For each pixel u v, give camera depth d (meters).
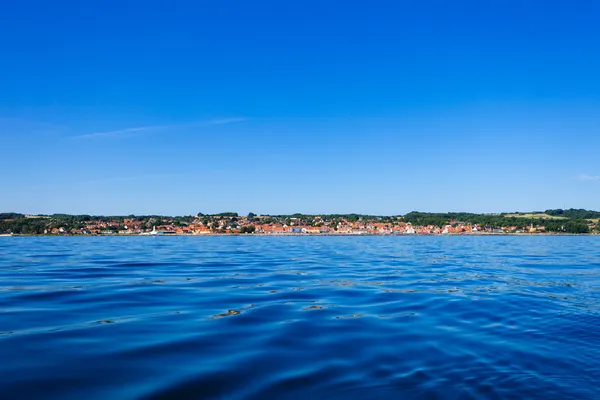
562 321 13.12
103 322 12.39
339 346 10.21
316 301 16.31
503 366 8.95
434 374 8.45
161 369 8.46
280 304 15.52
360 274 26.33
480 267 32.00
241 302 15.87
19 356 9.15
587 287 20.81
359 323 12.61
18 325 11.94
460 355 9.65
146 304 15.34
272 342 10.45
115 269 28.25
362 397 7.34
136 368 8.51
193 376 8.11
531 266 33.03
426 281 22.95
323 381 7.99
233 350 9.77
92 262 34.16
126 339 10.57
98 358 9.08
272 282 21.95
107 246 67.75
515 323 12.84
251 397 7.24
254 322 12.52
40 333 11.05
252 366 8.72
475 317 13.66
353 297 17.41
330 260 38.66
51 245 70.12
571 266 33.09
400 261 38.03
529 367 8.91
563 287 20.81
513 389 7.76
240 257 42.19
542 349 10.15
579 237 153.88
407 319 13.27
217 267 30.47
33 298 16.45
